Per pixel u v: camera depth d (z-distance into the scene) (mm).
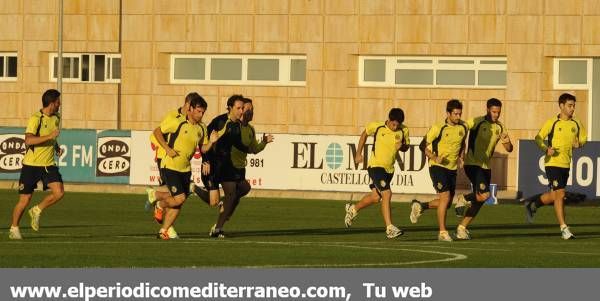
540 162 65188
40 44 93625
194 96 40125
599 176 64562
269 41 90562
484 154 42969
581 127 44531
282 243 39562
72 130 74125
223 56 91812
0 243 38375
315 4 89750
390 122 43094
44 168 40812
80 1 92938
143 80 92500
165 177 40625
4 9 94188
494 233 46750
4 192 70062
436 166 42312
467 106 87750
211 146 40375
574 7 85812
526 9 86438
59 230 45438
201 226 49125
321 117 90188
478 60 87750
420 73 88875
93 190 73750
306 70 90188
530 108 86688
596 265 33031
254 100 91250
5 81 94562
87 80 93750
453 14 87562
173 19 91812
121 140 73438
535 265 32812
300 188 70375
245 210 59438
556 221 54719
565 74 86812
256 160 71125
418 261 33406
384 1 88562
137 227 47531
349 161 69500
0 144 74688
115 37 92500
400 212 59750
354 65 89562
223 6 91125
